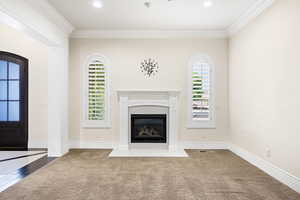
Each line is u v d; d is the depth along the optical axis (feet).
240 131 16.34
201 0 12.92
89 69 18.72
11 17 10.55
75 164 14.35
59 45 16.15
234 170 13.23
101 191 10.17
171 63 18.75
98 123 18.72
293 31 10.14
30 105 18.85
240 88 16.28
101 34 18.52
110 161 15.08
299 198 9.45
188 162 14.92
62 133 16.62
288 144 10.62
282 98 11.06
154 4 13.44
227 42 18.74
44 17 13.55
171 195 9.77
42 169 13.29
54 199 9.36
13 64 18.90
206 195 9.77
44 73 18.84
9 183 11.10
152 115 18.76
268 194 9.87
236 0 12.87
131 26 17.44
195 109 18.80
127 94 18.51
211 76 18.76
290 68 10.40
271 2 11.95
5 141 18.92
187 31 18.40
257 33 13.64
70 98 18.67
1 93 18.90
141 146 18.79
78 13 14.87
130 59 18.72
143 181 11.44
